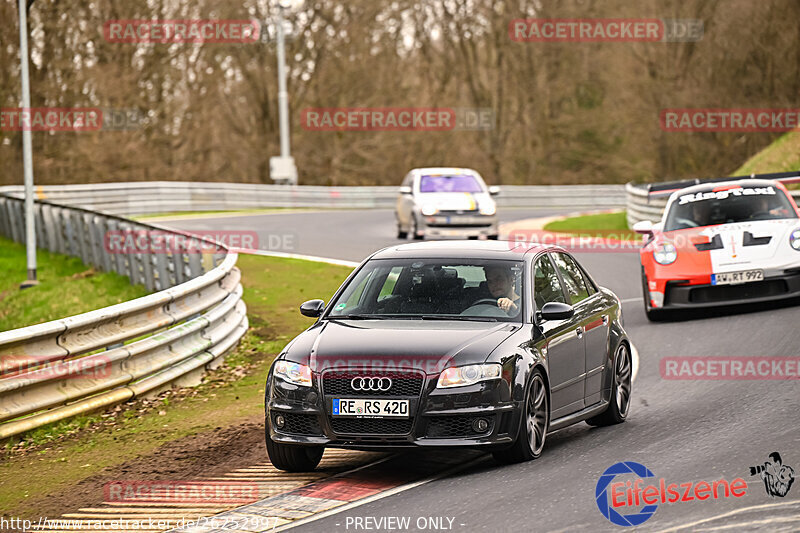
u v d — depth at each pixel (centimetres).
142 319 4341
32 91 17888
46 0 17888
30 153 8756
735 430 3169
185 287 4678
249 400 4147
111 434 3700
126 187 14588
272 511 2611
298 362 2903
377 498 2661
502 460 2945
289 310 6381
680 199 5841
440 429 2798
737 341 4753
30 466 3334
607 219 13062
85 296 7675
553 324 3155
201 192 15550
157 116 19612
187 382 4544
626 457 2930
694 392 3866
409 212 9850
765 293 5344
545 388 3056
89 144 18775
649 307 5488
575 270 3550
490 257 3262
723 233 5447
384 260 3322
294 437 2875
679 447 3006
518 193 18338
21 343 3672
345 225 12288
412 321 3067
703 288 5366
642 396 3903
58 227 9975
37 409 3669
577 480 2698
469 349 2861
